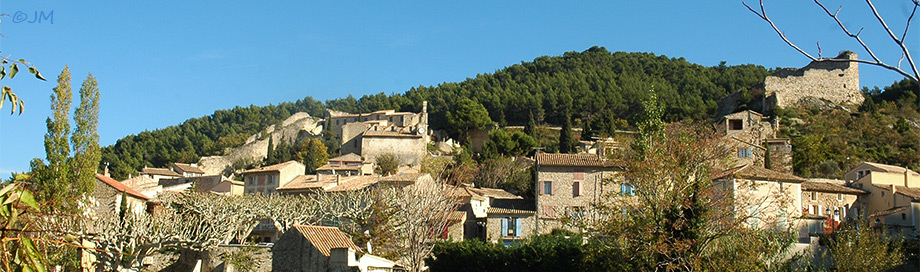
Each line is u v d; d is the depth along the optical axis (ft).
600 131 442.50
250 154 481.05
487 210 210.38
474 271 153.48
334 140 488.44
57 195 55.06
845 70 462.19
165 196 233.35
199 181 372.38
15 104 39.14
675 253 116.16
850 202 223.71
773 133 345.10
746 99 481.87
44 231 44.65
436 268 158.40
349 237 162.81
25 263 39.52
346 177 279.90
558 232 187.52
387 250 165.07
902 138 378.53
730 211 125.29
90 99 190.80
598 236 127.54
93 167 185.88
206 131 647.97
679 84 597.52
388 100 633.20
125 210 189.26
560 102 528.22
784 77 464.65
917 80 37.04
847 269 141.18
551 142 442.91
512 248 154.30
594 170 203.82
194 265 173.68
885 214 204.64
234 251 167.63
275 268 149.18
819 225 191.52
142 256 173.88
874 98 483.10
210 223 184.55
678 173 120.78
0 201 39.06
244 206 205.77
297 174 311.88
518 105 524.52
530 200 217.97
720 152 125.29
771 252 123.85
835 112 432.66
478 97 542.16
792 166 302.45
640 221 119.75
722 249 119.44
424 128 431.02
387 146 424.05
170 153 530.27
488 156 388.98
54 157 181.78
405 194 162.30
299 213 215.31
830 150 335.67
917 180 240.12
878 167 251.19
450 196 162.71
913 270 160.45
